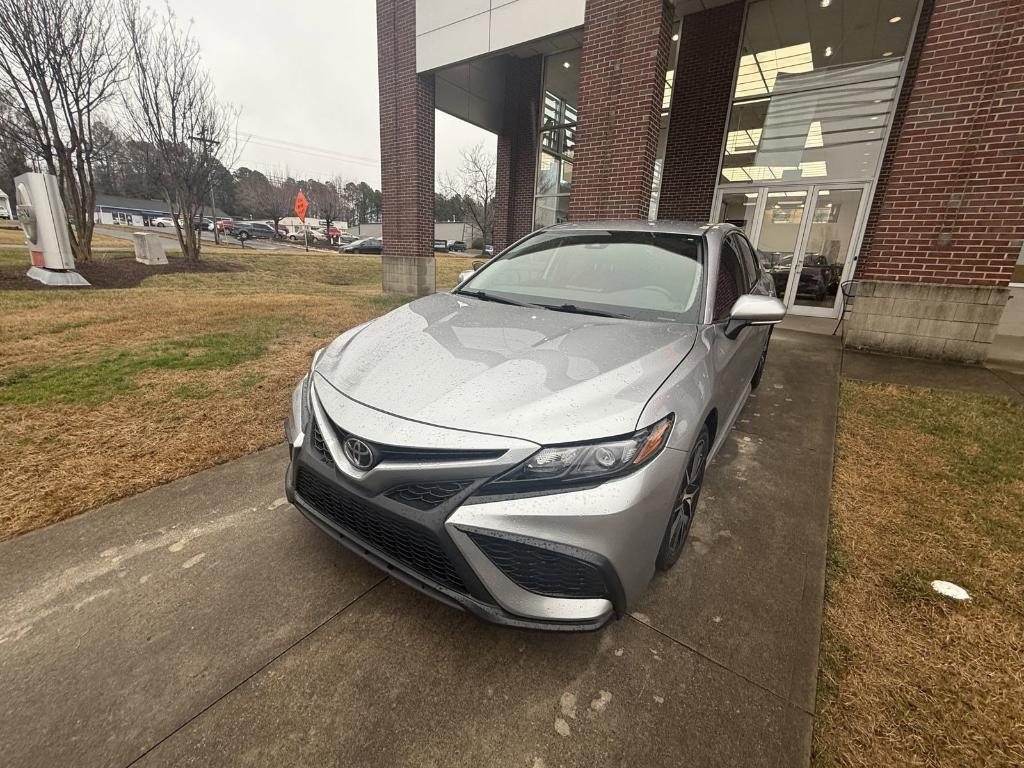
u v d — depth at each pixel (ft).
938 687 5.29
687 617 6.23
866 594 6.67
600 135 23.76
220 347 17.47
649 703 5.08
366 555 5.68
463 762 4.47
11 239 58.59
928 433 12.16
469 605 5.02
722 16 30.01
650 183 23.75
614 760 4.51
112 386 13.26
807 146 29.17
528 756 4.53
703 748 4.63
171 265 42.91
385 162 33.96
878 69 26.73
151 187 56.49
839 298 28.99
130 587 6.39
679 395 5.80
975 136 17.31
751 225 31.42
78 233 37.32
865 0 26.25
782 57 29.07
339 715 4.86
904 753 4.60
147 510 8.01
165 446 10.08
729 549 7.63
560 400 5.30
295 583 6.58
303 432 6.24
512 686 5.23
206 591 6.39
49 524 7.53
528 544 4.83
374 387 5.80
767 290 12.89
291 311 25.05
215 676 5.22
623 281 8.79
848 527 8.21
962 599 6.56
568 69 39.29
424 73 30.66
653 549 5.45
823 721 4.91
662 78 22.72
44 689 4.98
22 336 18.24
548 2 24.47
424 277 34.60
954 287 18.53
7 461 9.20
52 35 31.55
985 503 8.96
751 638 5.92
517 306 8.54
